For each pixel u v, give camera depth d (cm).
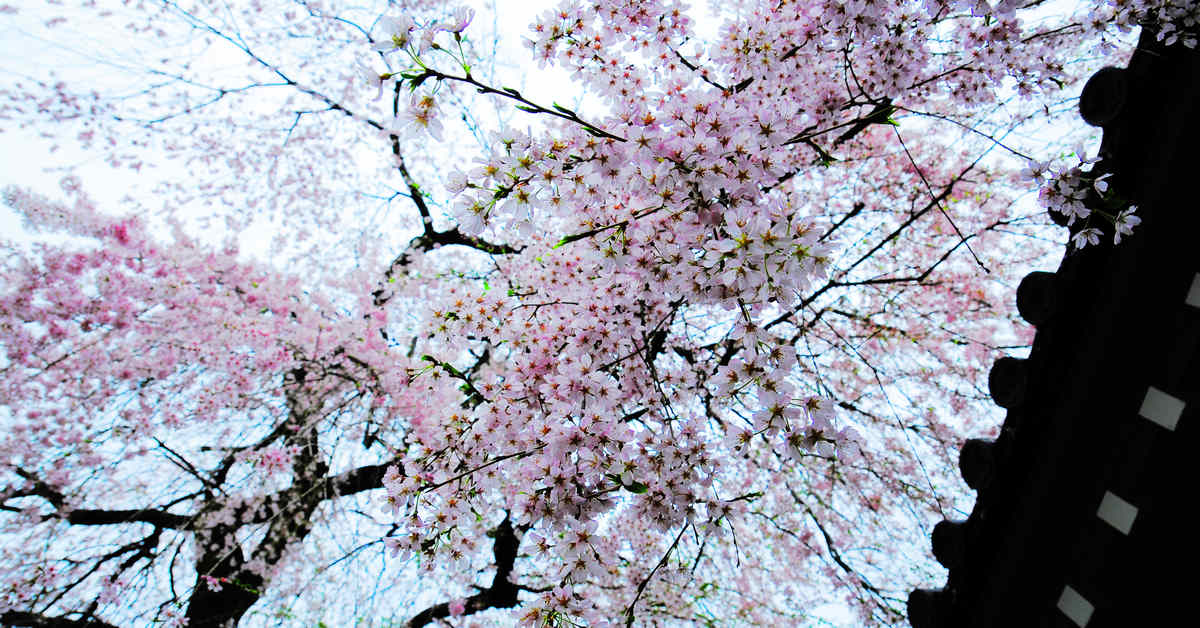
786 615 688
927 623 235
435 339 343
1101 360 193
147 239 620
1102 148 205
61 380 553
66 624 537
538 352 330
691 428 295
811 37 319
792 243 205
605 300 346
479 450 315
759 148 253
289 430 607
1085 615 191
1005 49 322
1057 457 202
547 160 236
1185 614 164
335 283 756
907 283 632
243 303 666
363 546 621
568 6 280
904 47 313
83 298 553
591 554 277
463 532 305
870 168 664
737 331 252
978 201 618
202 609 551
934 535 242
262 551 574
